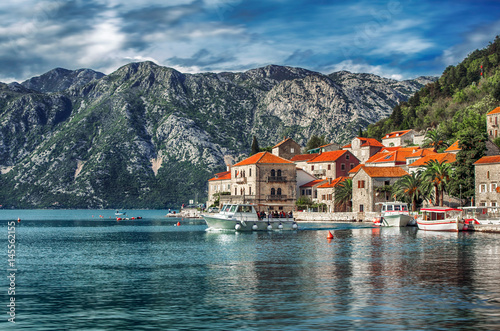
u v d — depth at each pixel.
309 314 32.94
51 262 59.41
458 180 114.56
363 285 42.12
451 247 69.94
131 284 43.75
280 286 41.97
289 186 155.50
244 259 59.25
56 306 35.91
